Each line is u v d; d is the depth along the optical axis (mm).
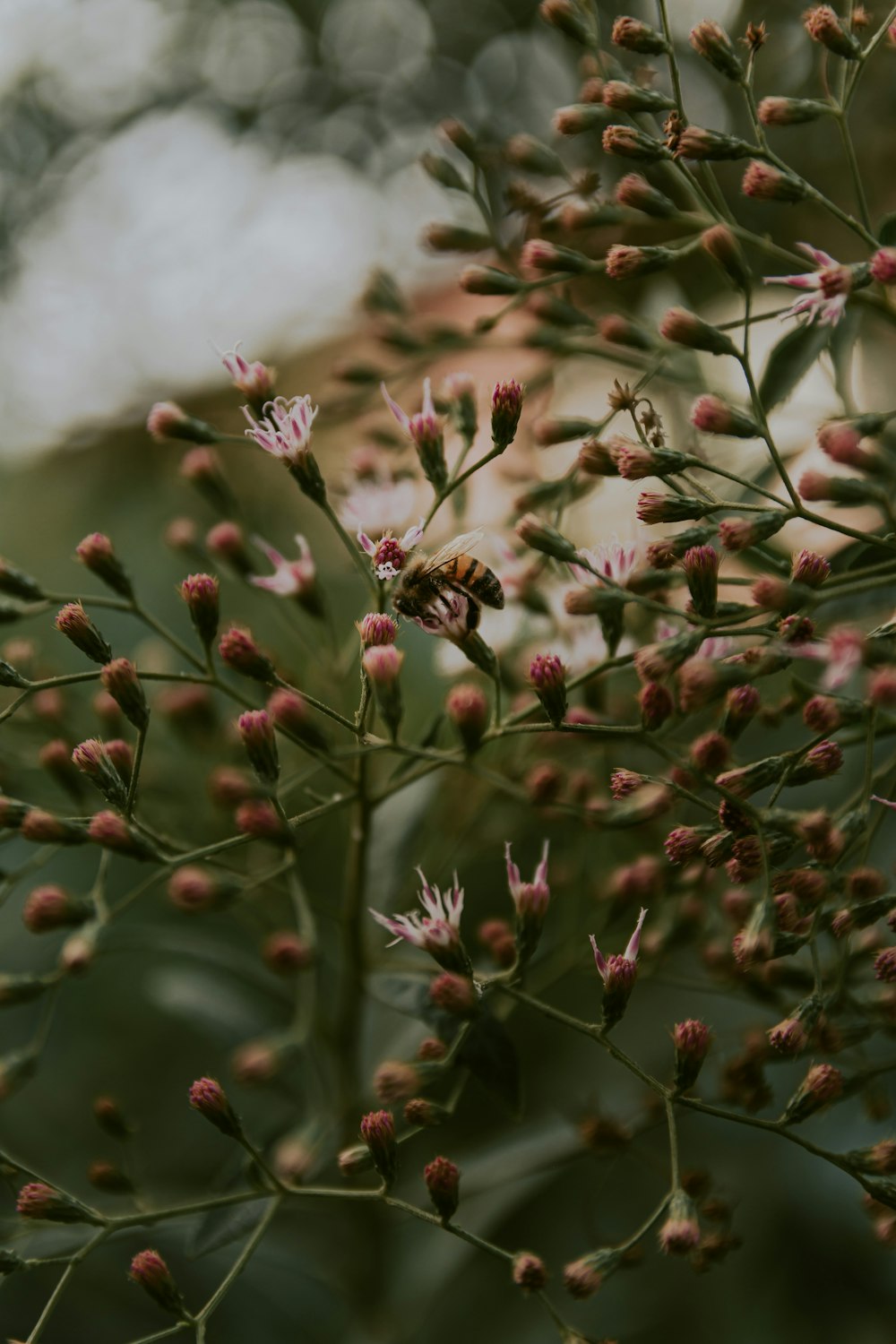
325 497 296
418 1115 289
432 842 344
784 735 334
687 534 286
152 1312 360
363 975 320
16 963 390
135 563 444
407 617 299
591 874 356
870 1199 286
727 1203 300
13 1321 357
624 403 292
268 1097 389
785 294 369
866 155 383
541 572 319
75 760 294
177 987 362
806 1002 281
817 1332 338
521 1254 286
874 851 325
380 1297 343
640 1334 354
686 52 392
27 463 480
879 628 274
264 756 291
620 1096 349
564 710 289
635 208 301
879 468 279
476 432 301
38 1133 387
